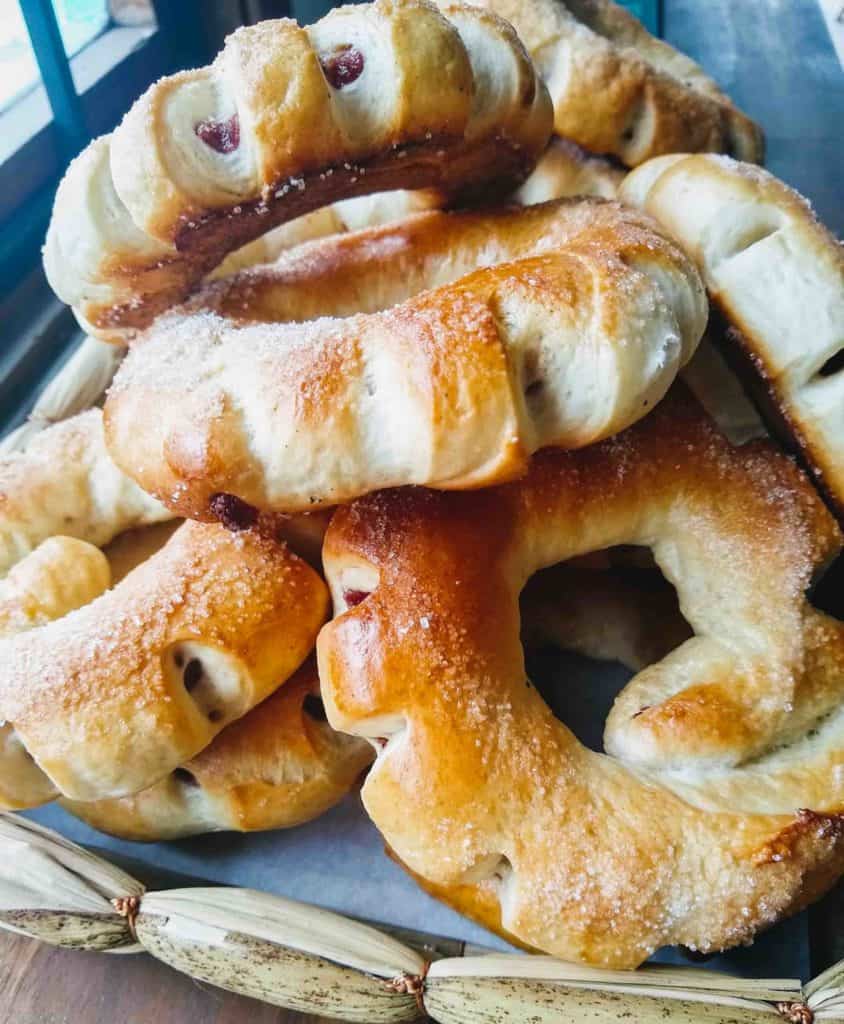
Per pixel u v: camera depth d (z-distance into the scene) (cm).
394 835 16
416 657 16
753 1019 15
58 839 18
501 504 18
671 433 20
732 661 18
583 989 15
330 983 16
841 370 19
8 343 29
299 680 19
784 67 38
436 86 18
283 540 19
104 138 19
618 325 16
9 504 21
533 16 25
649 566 22
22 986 18
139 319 21
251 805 18
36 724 16
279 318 21
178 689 17
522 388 16
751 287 19
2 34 31
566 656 22
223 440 16
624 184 23
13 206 29
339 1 40
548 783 16
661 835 16
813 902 17
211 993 17
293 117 17
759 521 19
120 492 22
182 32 38
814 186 31
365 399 16
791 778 17
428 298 16
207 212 18
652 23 42
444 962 16
